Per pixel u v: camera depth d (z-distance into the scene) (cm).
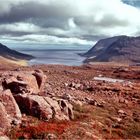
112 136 3522
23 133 2922
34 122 3341
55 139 2867
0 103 3069
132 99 7550
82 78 16062
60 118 3706
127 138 3666
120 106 5991
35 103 3659
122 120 4522
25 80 5019
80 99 5784
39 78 5550
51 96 5103
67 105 4025
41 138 2870
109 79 17062
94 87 9056
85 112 4619
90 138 3098
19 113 3391
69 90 7275
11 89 4453
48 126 3200
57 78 12850
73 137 3006
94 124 3812
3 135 2780
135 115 5141
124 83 12900
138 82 15062
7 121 3033
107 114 4741
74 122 3691
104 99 6656
